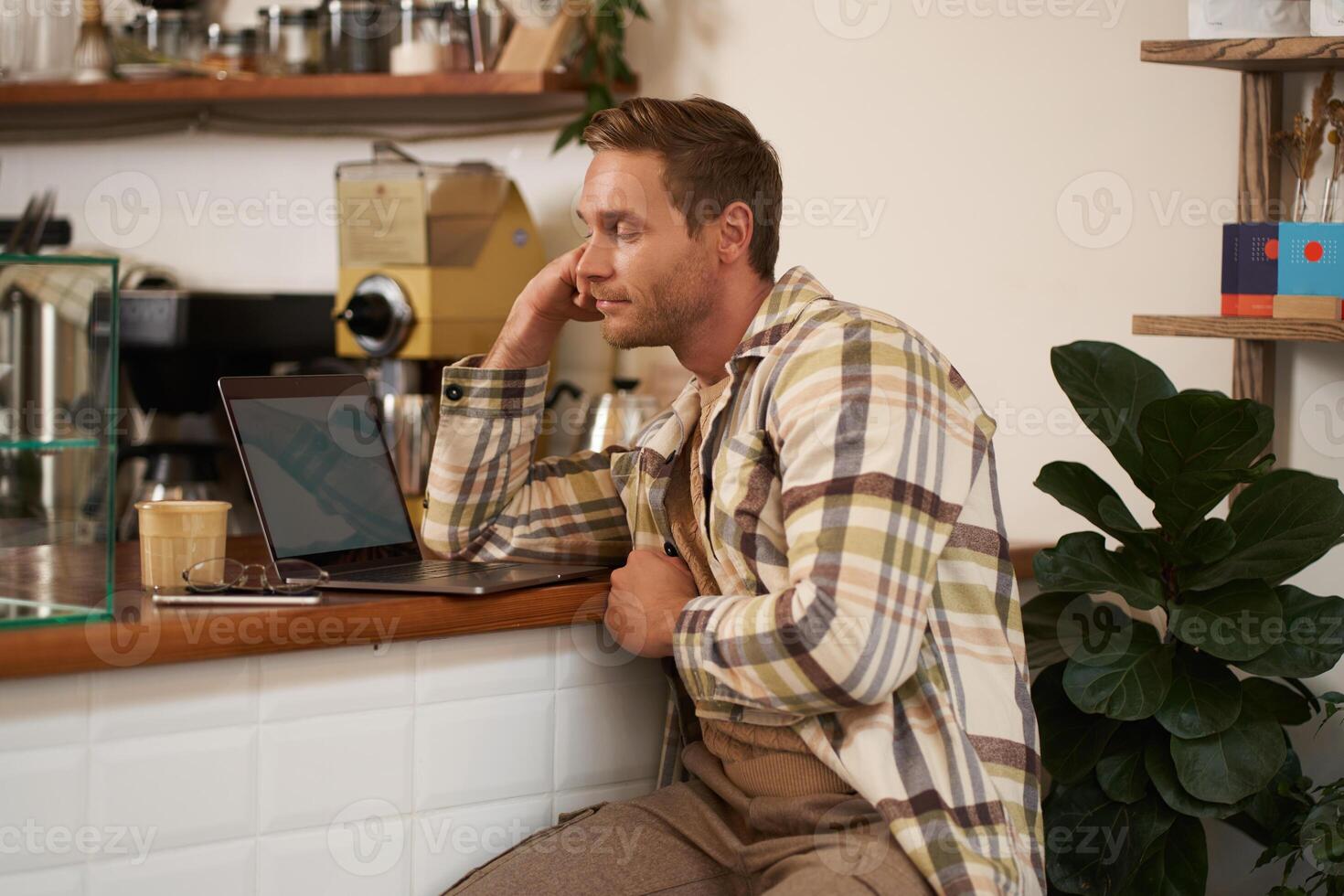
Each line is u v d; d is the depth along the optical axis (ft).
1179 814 5.89
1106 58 7.47
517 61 8.87
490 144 9.71
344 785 5.00
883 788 4.52
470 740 5.26
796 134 8.59
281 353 9.22
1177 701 5.74
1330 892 5.87
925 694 4.71
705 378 5.50
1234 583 5.75
